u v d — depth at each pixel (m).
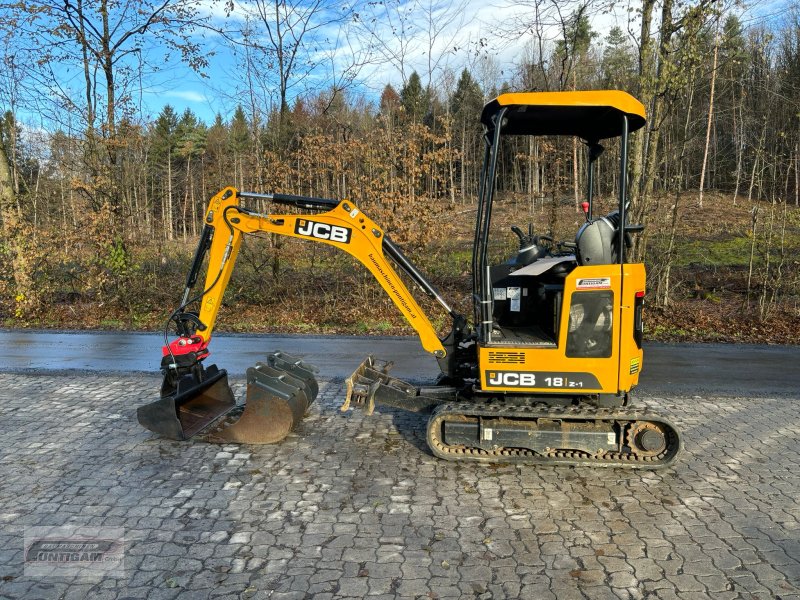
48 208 14.53
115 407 6.57
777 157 12.64
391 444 5.50
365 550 3.66
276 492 4.47
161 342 10.71
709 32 11.45
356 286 13.95
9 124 15.73
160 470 4.86
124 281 14.21
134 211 14.69
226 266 5.79
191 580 3.32
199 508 4.20
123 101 13.83
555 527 3.97
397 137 13.10
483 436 4.92
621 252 4.72
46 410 6.45
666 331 11.38
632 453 4.91
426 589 3.24
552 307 5.09
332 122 14.70
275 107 14.66
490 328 4.96
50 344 10.52
